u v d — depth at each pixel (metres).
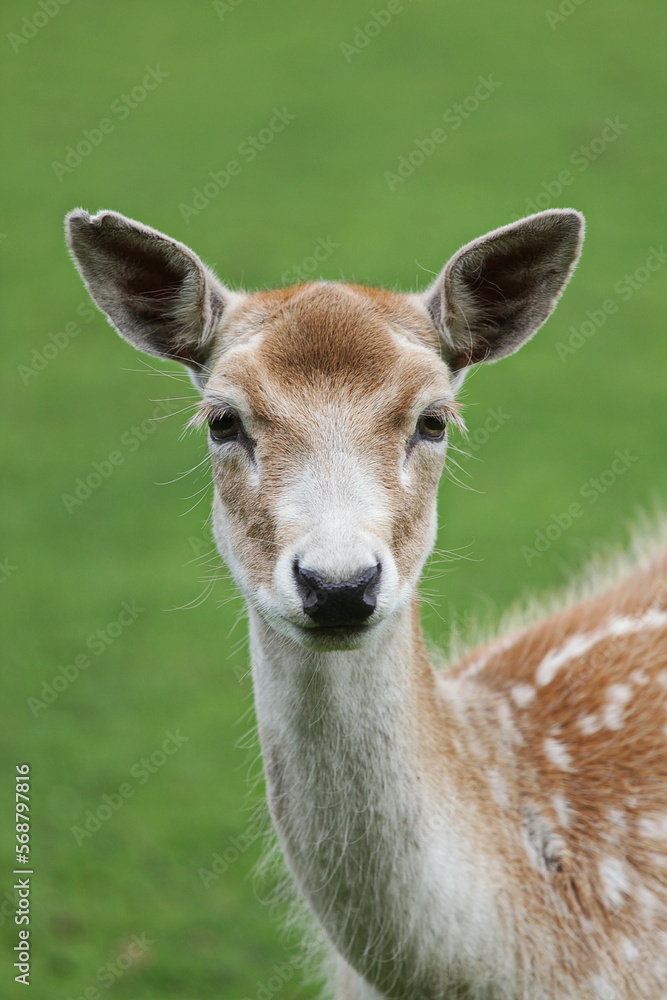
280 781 10.79
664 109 46.16
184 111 48.16
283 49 53.56
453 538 25.08
